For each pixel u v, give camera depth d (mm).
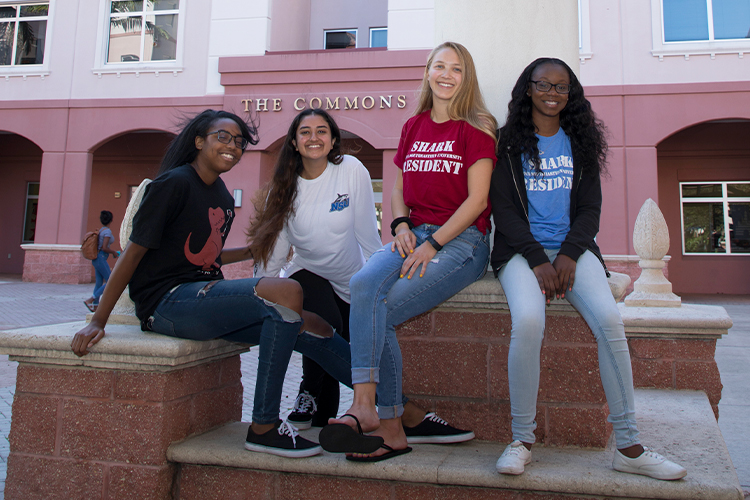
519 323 1892
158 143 17469
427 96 2406
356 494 1995
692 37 11750
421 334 2336
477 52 2609
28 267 14469
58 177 14195
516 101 2236
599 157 2232
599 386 2131
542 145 2252
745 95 11359
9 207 18781
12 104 14297
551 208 2191
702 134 14859
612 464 1895
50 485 2129
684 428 2457
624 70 11758
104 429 2096
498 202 2164
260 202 2779
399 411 2062
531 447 2014
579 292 1988
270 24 12977
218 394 2416
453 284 2129
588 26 11875
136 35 13930
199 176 2342
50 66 14219
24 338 2107
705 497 1700
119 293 2123
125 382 2094
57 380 2152
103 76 13914
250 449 2059
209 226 2303
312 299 2684
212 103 13031
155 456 2049
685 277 15031
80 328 2266
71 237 14242
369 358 1996
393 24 12031
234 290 2074
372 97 11992
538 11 2576
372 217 2738
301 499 2037
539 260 1995
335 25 15539
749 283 14625
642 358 3559
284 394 4590
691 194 15188
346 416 1921
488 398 2252
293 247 2785
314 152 2533
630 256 11328
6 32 14727
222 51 13000
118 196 17609
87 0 14125
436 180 2207
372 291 2045
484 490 1902
